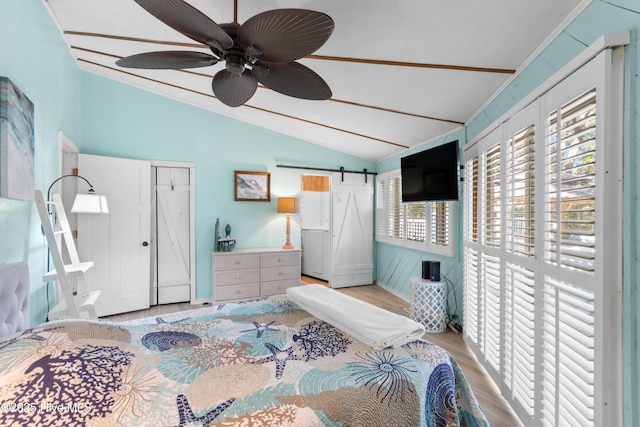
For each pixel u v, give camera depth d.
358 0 1.81
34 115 2.09
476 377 2.41
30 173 1.88
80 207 2.66
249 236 4.69
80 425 0.82
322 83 1.90
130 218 3.87
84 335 1.19
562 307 1.43
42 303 2.28
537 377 1.64
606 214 1.18
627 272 1.16
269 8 2.08
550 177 1.59
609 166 1.17
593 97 1.26
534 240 1.73
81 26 2.74
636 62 1.13
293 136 4.98
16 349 1.02
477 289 2.57
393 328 1.52
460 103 2.81
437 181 3.14
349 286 5.33
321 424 0.97
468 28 1.85
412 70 2.45
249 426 0.91
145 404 0.93
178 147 4.25
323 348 1.39
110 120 3.86
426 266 3.44
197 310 1.89
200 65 1.86
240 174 4.59
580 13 1.48
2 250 1.66
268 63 1.74
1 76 1.57
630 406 1.15
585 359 1.28
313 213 6.63
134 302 3.90
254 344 1.40
